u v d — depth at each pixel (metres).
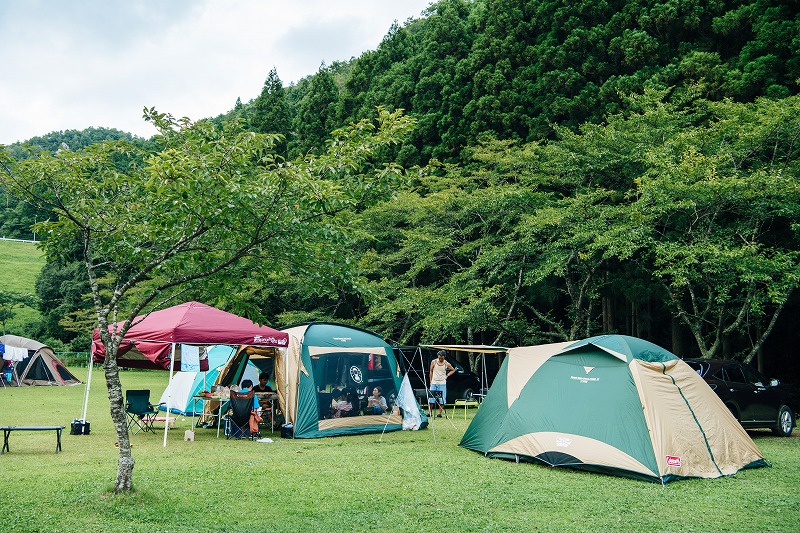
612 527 6.36
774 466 9.91
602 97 24.95
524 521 6.55
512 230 22.45
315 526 6.23
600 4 26.64
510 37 28.75
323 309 28.14
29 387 25.91
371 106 34.97
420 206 24.39
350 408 13.59
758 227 17.30
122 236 8.04
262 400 13.76
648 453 8.75
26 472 8.62
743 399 13.31
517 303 24.17
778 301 14.74
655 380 9.46
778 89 20.23
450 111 30.17
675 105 20.20
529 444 9.89
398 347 17.16
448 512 6.86
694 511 7.04
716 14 24.08
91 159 7.78
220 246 7.98
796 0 21.42
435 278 26.92
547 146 23.42
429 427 14.64
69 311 51.56
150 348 12.38
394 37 40.34
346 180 7.83
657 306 24.45
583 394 9.80
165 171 6.80
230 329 12.25
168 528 6.02
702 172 16.17
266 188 7.16
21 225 99.56
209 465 9.34
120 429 7.20
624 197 20.53
